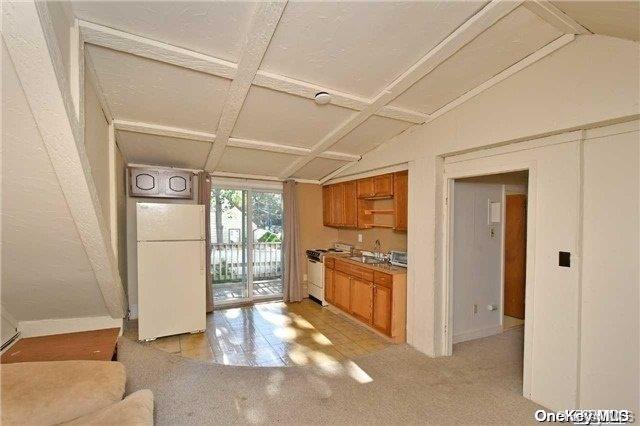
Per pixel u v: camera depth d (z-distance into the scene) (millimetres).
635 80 1675
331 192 5211
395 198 3633
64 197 1606
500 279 3701
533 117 2121
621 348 1823
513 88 2238
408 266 3252
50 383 1568
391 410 2119
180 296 3629
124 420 1402
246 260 5129
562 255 2053
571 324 2004
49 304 2361
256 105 2588
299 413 2086
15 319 2402
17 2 1021
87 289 2301
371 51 1987
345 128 3064
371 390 2365
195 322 3709
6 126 1292
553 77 2014
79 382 1606
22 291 2137
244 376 2547
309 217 5453
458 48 1967
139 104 2428
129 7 1540
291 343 3457
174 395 2271
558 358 2072
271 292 5496
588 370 1954
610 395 1865
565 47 1951
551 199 2113
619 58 1729
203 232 3752
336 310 4656
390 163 3498
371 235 4727
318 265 5020
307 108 2701
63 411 1455
